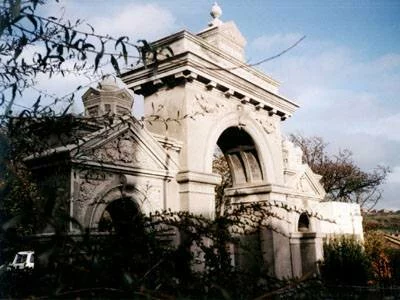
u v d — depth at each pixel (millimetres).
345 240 18578
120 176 9688
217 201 22766
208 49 12539
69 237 2627
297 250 16125
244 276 3207
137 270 2873
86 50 3191
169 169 11031
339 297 3604
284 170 17297
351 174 39938
